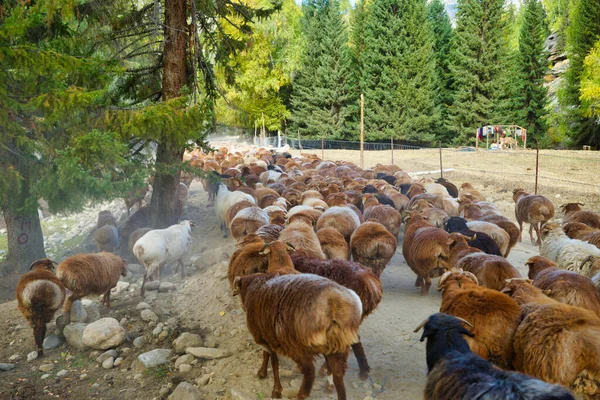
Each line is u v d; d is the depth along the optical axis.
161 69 14.92
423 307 8.78
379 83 46.47
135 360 7.71
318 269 6.83
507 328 5.24
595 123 45.78
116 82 15.01
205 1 14.28
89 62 10.67
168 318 9.24
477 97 46.38
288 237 8.42
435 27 55.34
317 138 47.69
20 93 10.77
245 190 15.57
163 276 11.83
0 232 21.44
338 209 10.80
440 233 8.77
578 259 8.28
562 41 63.00
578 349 4.56
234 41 15.16
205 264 12.05
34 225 12.98
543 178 23.33
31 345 8.61
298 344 5.16
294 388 6.15
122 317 9.38
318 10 49.72
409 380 6.35
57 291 8.18
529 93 51.09
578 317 4.78
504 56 46.97
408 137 45.88
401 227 15.53
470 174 25.08
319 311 4.96
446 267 8.62
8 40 9.84
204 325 8.62
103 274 9.20
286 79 43.53
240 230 11.17
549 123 52.84
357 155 36.22
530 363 4.87
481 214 12.52
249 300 5.80
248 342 7.68
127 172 12.28
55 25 11.92
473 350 5.29
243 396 6.01
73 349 8.41
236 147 39.28
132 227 14.41
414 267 9.15
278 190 16.28
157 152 13.97
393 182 19.08
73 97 9.83
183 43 13.74
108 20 13.21
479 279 7.11
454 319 4.70
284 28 42.72
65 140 10.81
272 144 46.84
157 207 14.55
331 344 4.98
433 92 47.19
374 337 7.61
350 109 47.97
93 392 7.00
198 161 23.53
